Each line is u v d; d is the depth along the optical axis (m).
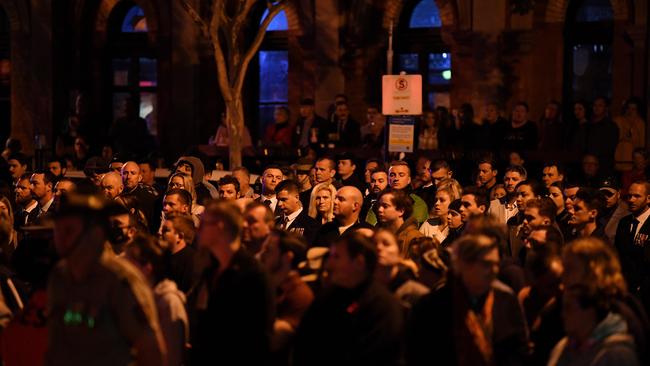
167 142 27.80
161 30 27.81
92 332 6.94
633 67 24.05
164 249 9.59
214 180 19.41
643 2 23.83
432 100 26.42
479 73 25.20
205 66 27.38
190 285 10.41
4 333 8.78
